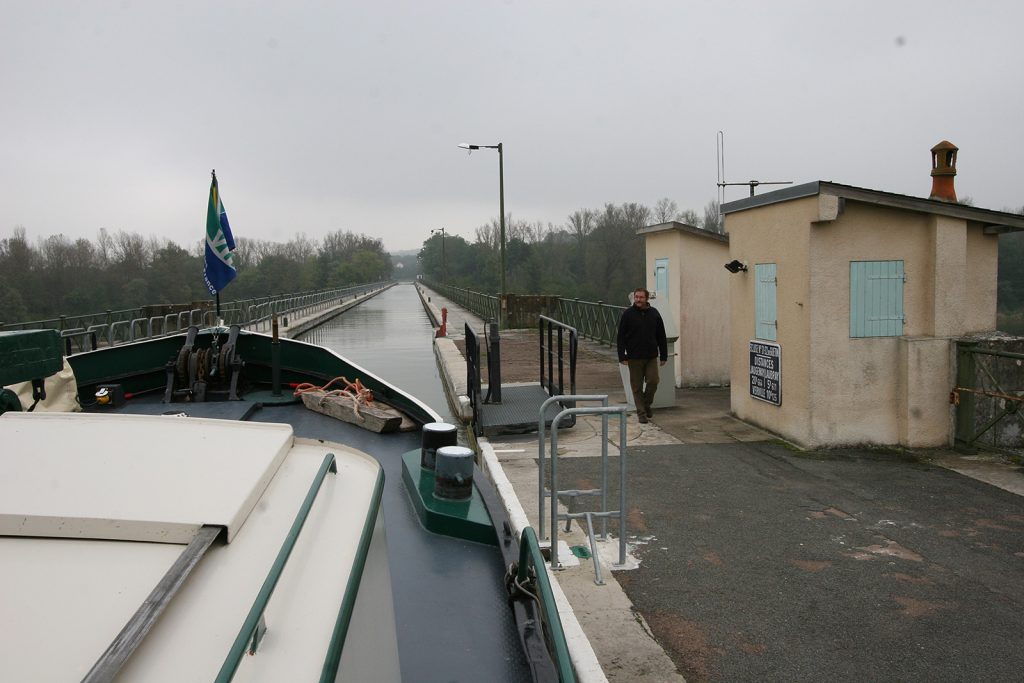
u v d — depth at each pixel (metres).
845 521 5.81
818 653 3.97
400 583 3.12
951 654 3.94
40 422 2.30
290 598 1.66
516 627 2.81
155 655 1.40
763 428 8.92
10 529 1.70
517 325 26.19
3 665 1.31
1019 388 7.76
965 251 7.90
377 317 43.19
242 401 6.33
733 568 5.02
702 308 12.09
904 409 7.95
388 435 5.47
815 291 7.82
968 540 5.40
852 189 7.52
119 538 1.71
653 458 7.69
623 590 4.72
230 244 7.57
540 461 5.24
